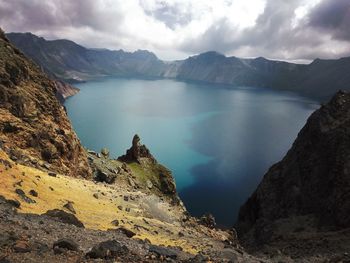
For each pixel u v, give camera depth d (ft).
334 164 307.37
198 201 602.03
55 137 313.32
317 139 358.43
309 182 332.60
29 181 152.97
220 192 645.51
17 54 360.89
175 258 84.17
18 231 73.82
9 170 152.05
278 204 351.05
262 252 215.31
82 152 361.92
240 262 107.86
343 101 376.27
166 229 176.76
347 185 276.00
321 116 375.25
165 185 470.39
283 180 373.20
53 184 176.65
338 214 261.85
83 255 66.74
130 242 91.50
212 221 304.09
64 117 358.43
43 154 289.53
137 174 459.73
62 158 309.42
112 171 413.39
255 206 388.16
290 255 197.77
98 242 84.33
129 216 178.81
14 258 57.26
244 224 389.19
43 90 351.05
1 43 348.79
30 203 127.44
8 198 118.83
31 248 63.98
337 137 329.52
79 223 101.71
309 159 351.25
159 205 253.03
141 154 508.94
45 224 88.38
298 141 398.21
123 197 223.30
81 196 181.98
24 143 277.23
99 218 149.89
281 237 256.11
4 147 218.38
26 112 307.37
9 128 276.00
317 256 181.37
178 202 464.65
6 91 300.61
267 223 308.60
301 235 247.70
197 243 161.48
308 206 312.91
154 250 86.22
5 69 321.52
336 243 206.49
